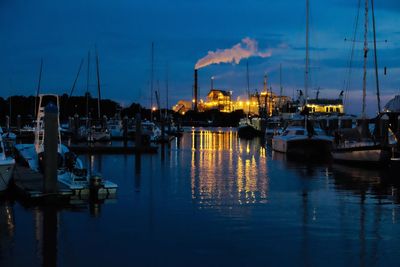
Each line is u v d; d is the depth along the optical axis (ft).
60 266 48.29
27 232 60.18
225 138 317.01
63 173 92.68
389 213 70.85
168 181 102.83
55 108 77.51
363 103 147.33
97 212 70.85
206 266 48.29
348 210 72.95
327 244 55.06
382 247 53.93
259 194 86.79
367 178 108.47
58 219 66.59
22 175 94.68
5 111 413.59
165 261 49.70
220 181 103.30
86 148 175.01
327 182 102.01
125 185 96.68
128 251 52.85
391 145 128.88
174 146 225.35
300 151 175.83
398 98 172.96
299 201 80.07
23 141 250.78
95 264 48.88
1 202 77.05
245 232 60.08
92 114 376.48
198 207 74.90
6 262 49.34
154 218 67.46
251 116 469.16
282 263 49.03
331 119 238.89
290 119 220.64
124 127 248.73
